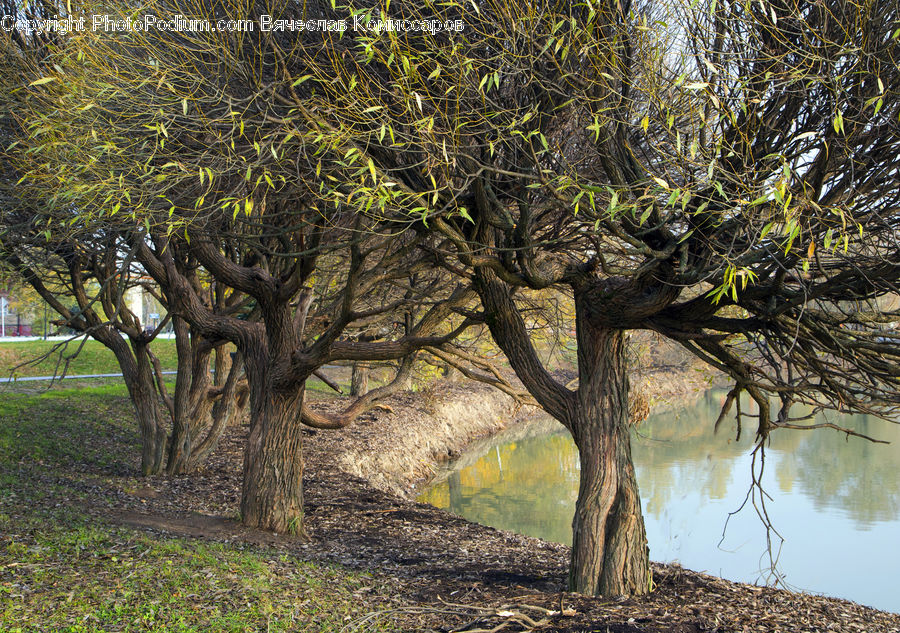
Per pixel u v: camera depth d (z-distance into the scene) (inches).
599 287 319.3
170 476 621.6
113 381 1295.5
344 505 585.6
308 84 267.7
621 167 251.3
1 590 254.5
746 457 1026.7
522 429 1384.1
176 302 456.1
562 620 281.7
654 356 613.9
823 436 1198.9
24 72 300.2
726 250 243.6
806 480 885.8
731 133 227.9
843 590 521.7
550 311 501.7
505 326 347.6
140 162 244.8
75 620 239.6
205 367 657.6
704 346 305.6
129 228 307.1
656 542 645.3
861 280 230.7
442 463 1027.9
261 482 448.5
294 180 287.9
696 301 280.2
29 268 488.1
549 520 710.5
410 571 387.9
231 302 627.2
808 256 180.7
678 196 181.8
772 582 534.9
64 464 633.6
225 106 260.2
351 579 346.9
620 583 321.7
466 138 253.6
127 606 258.5
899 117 210.7
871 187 226.5
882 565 577.6
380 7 237.5
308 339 559.5
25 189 305.1
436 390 1266.0
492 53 243.0
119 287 377.7
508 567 417.1
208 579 301.7
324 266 525.0
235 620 260.1
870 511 746.2
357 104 227.9
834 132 201.8
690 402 1657.2
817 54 206.5
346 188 275.0
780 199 164.4
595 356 331.0
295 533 450.3
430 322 439.8
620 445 330.6
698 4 206.4
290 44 258.8
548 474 953.5
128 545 341.7
